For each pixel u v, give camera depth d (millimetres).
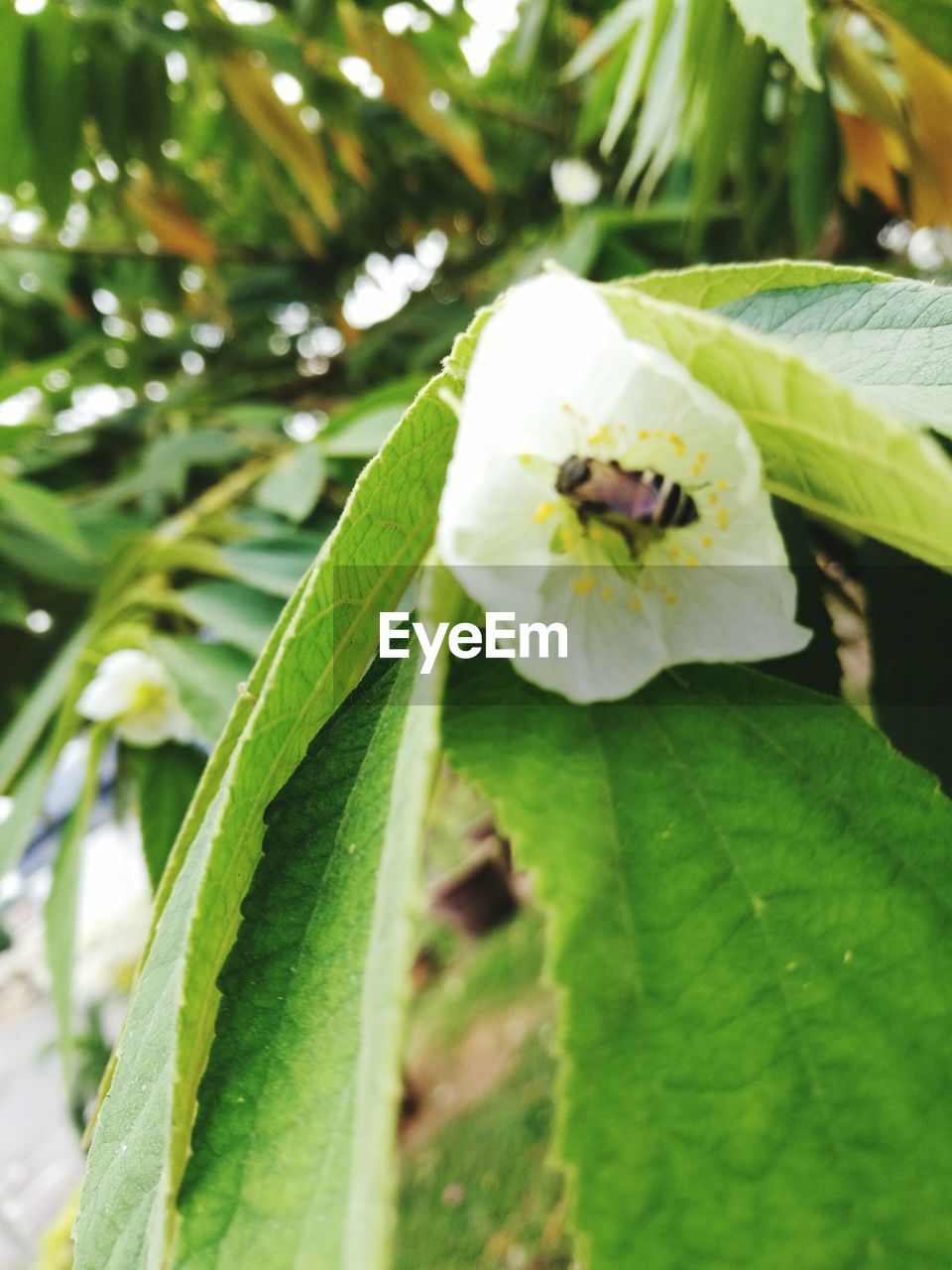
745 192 175
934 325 60
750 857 47
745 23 86
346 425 168
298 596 57
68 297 315
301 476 158
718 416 46
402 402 165
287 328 392
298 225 277
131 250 308
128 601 157
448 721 50
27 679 220
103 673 151
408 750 45
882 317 63
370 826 49
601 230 213
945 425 51
